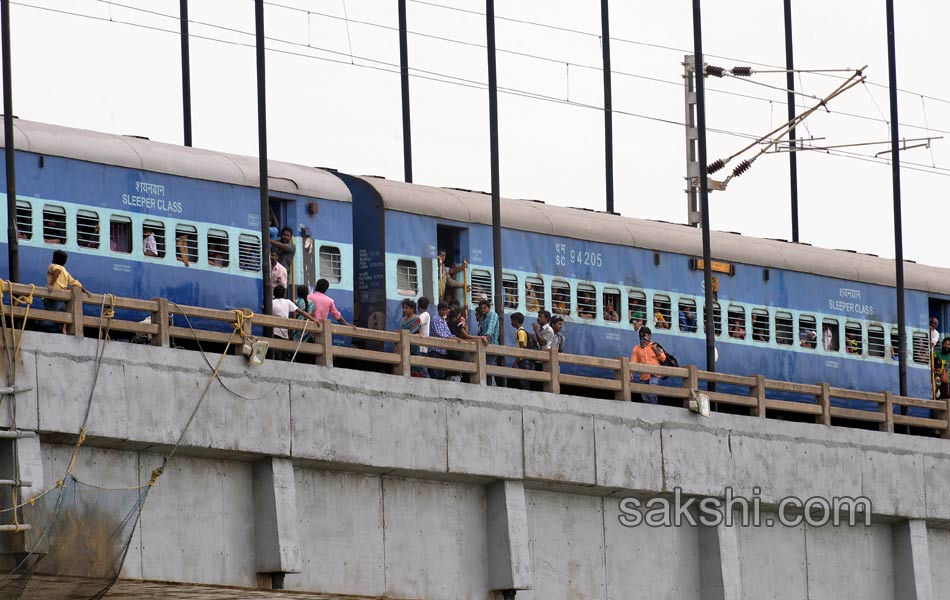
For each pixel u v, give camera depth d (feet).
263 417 312.50
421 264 403.75
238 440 308.81
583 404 353.51
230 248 379.55
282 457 314.14
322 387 320.29
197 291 373.81
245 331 316.40
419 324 372.58
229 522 310.65
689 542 369.91
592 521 357.00
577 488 353.10
